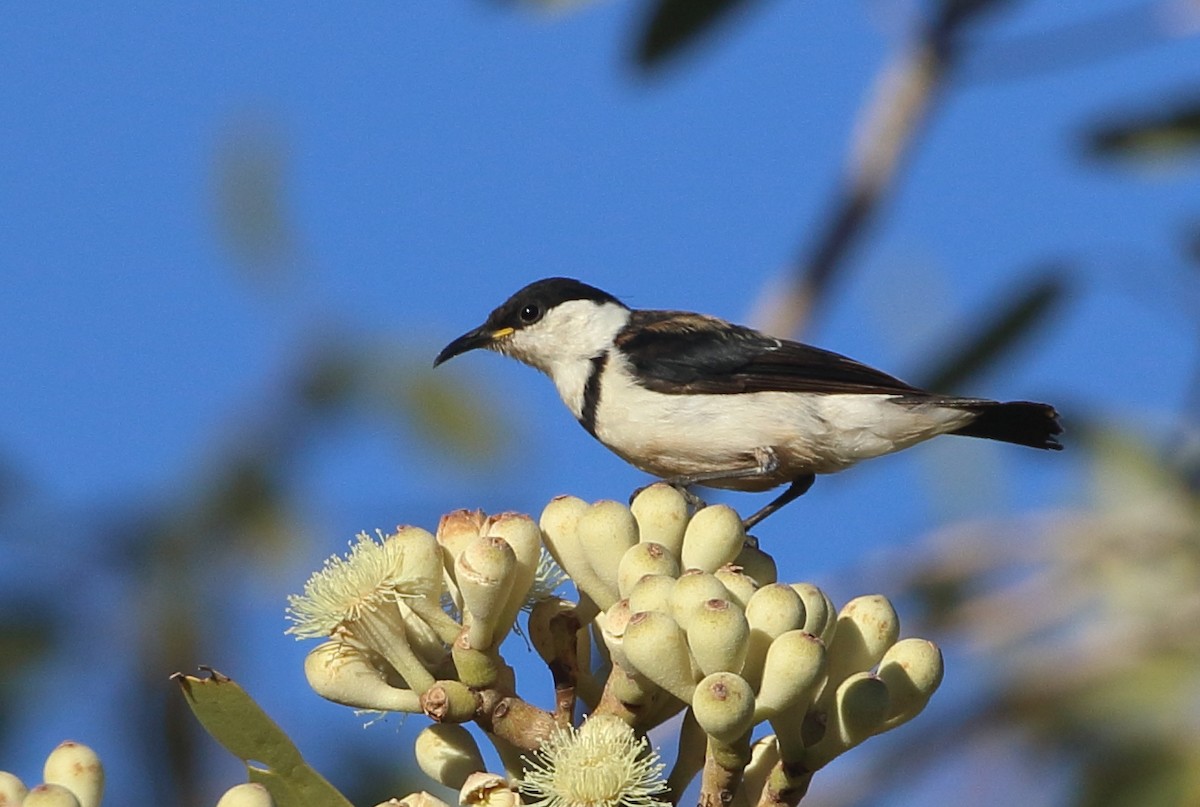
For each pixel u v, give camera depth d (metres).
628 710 5.95
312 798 5.55
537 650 6.20
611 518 6.13
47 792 5.21
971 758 10.91
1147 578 11.24
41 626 8.47
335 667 6.02
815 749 5.81
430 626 6.10
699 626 5.53
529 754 6.03
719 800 5.74
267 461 9.02
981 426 11.96
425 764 6.20
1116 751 10.27
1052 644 11.25
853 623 6.02
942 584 11.66
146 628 8.53
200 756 8.41
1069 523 11.59
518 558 6.00
